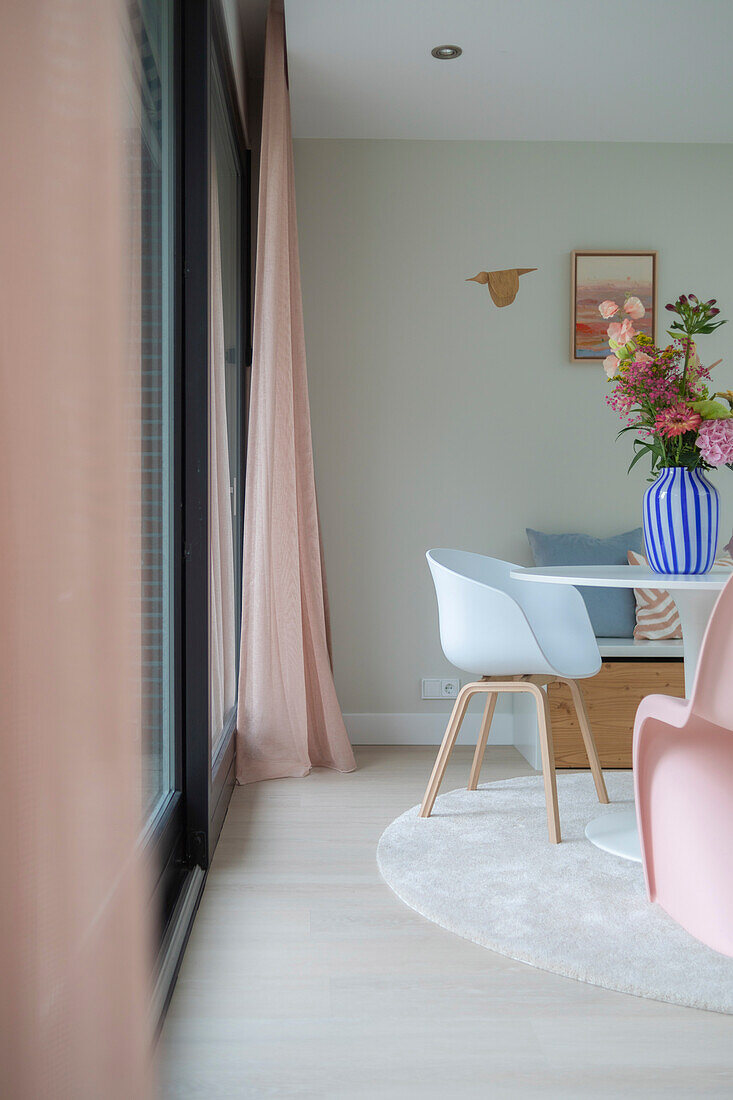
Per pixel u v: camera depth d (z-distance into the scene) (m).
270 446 3.39
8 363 0.44
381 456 4.23
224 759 2.95
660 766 2.09
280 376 3.45
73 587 0.49
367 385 4.23
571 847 2.54
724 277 4.27
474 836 2.65
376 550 4.22
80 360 0.51
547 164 4.25
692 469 2.46
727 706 1.78
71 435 0.49
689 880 1.97
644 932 1.97
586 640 3.02
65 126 0.49
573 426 4.26
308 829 2.79
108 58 0.55
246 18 3.66
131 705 0.58
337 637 4.21
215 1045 1.53
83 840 0.50
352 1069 1.46
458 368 4.24
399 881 2.28
